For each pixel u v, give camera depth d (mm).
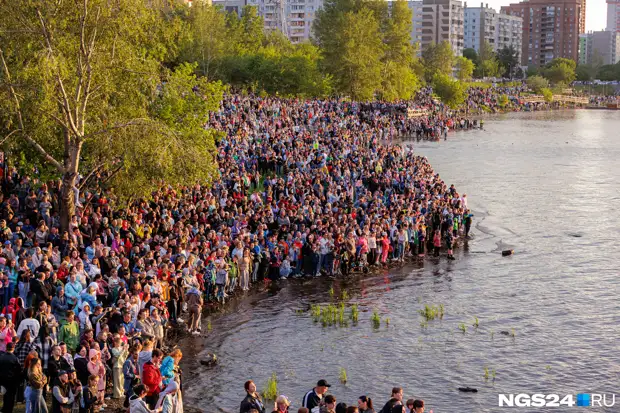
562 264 48719
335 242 45562
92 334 25219
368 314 38125
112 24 36781
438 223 51344
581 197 74875
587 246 53906
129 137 36438
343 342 34062
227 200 48031
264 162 65500
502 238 56406
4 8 34594
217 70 127438
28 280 28828
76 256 31406
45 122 36125
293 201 50094
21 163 39062
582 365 31766
